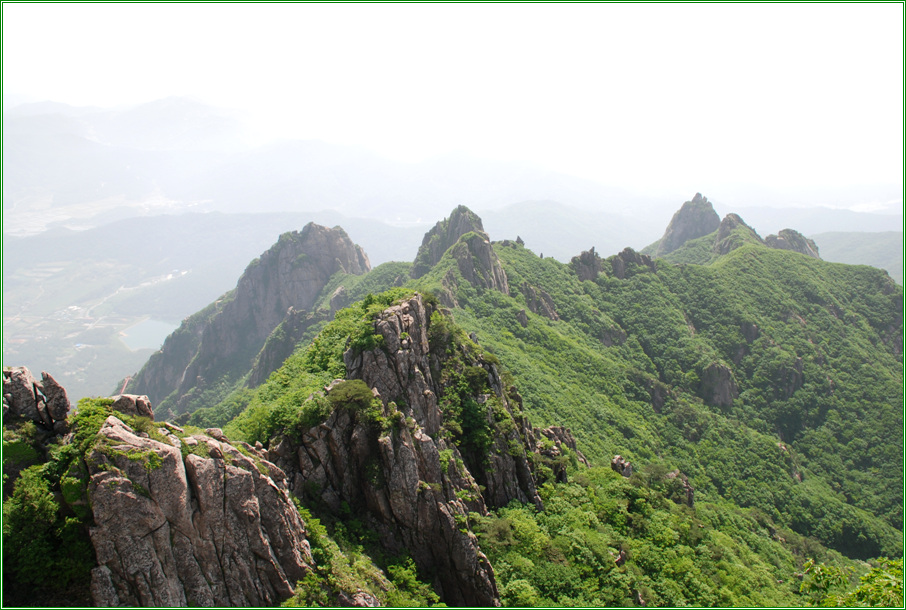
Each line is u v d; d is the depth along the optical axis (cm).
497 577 4312
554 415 10144
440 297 13012
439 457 4616
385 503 4197
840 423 14975
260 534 2927
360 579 3431
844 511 11562
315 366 5422
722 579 5462
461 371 5812
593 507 5831
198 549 2747
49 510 2572
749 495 11625
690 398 15238
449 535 4169
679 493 8000
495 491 5281
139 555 2597
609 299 18450
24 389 2909
